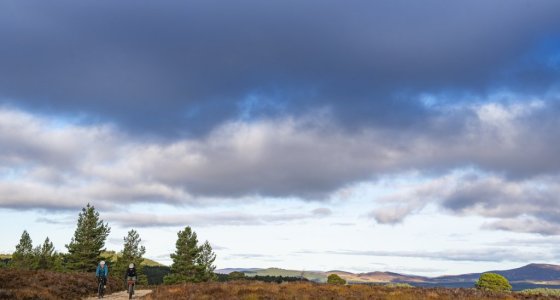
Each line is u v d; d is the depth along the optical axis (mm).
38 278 30109
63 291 28297
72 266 68875
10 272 30016
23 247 76688
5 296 22016
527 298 28000
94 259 70312
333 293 26281
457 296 26875
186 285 30891
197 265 72625
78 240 70812
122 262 76125
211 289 26156
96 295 31172
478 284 56844
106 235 72812
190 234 73812
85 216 71688
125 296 31000
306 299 22719
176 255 72375
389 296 25484
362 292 27922
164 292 26797
